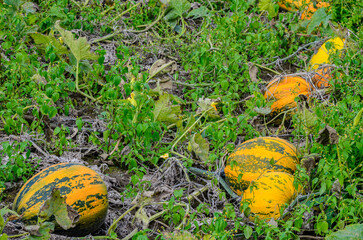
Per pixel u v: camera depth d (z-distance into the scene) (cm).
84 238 310
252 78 512
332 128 343
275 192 325
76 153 412
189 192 384
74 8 640
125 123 396
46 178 310
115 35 620
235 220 323
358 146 347
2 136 423
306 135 372
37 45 506
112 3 681
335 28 582
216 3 749
